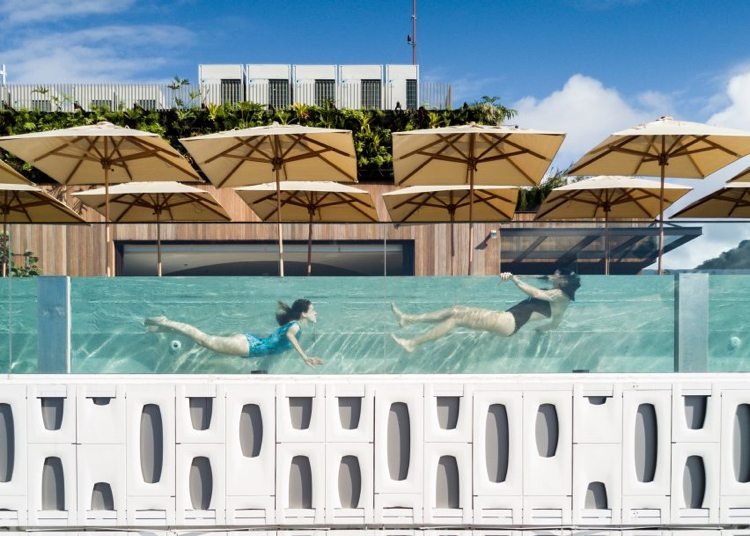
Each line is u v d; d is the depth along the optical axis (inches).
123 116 707.4
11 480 304.7
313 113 715.4
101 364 312.5
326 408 305.7
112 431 304.0
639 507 305.9
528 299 316.2
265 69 763.4
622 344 315.0
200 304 313.9
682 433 305.9
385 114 717.9
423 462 305.3
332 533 305.6
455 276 316.5
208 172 427.5
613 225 316.2
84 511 303.4
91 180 444.1
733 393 306.0
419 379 309.3
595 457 306.2
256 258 332.5
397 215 517.0
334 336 315.6
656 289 315.6
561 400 306.0
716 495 306.3
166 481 303.6
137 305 313.6
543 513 305.6
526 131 347.6
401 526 305.7
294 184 472.1
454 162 403.2
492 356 314.8
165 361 312.8
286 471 305.6
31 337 312.0
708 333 315.0
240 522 304.0
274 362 314.0
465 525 305.4
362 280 317.4
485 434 307.1
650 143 394.9
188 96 749.3
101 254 318.7
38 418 304.8
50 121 708.7
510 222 318.0
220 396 305.1
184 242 328.8
